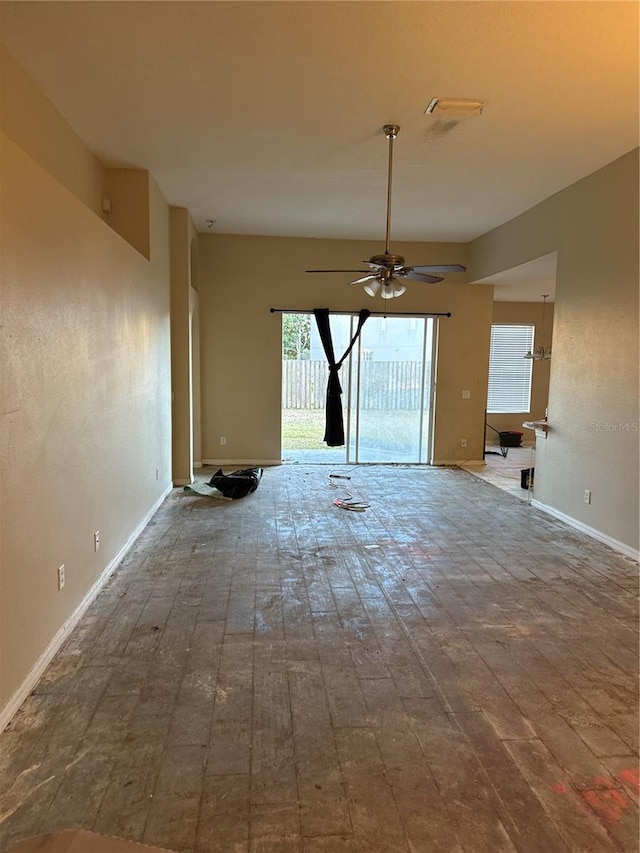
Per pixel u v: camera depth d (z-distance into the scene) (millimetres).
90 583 2938
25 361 2105
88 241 2855
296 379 7418
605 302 4078
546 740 1941
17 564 2043
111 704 2090
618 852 1494
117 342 3451
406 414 7316
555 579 3391
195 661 2404
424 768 1796
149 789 1681
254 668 2359
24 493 2100
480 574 3459
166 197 5055
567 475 4586
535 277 6383
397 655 2486
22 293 2074
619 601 3084
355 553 3807
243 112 3256
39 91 2967
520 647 2572
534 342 9445
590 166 4102
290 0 2203
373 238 6711
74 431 2660
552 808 1644
